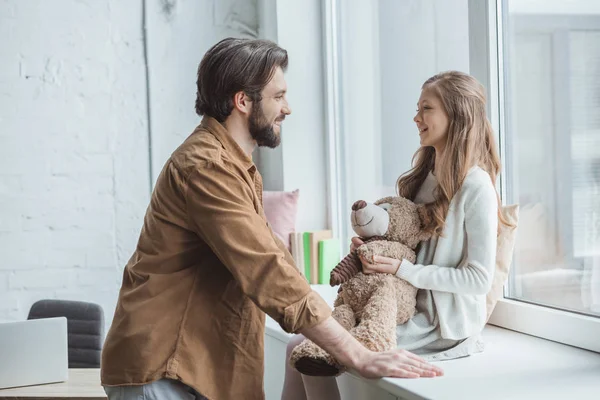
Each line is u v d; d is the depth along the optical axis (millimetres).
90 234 3363
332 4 3244
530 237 2064
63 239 3336
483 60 2156
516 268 2125
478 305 1812
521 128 2084
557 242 1961
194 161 1619
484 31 2146
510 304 2090
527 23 2035
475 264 1750
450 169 1804
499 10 2143
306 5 3266
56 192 3322
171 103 3424
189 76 3438
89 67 3340
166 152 3422
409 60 2646
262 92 1693
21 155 3279
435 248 1854
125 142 3387
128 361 1625
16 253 3289
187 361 1624
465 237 1809
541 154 2006
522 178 2090
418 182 1977
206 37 3459
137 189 3402
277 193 3193
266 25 3396
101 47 3350
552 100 1951
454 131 1813
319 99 3299
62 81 3311
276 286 1542
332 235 3221
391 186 2822
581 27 1838
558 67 1924
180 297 1646
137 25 3385
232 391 1656
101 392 2146
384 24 2811
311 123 3293
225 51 1694
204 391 1630
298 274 1577
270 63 1695
